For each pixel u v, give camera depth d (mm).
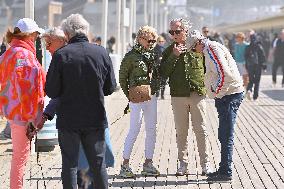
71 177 12352
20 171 14023
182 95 17672
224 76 16906
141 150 22500
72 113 12195
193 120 17984
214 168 19422
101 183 12492
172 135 26422
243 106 39656
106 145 13570
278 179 18078
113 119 31734
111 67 12695
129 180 17688
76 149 12391
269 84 61094
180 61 17609
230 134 17547
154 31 17062
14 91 13664
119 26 53812
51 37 14844
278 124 30734
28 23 13977
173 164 20031
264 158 21312
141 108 17953
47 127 21609
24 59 13711
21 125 13805
